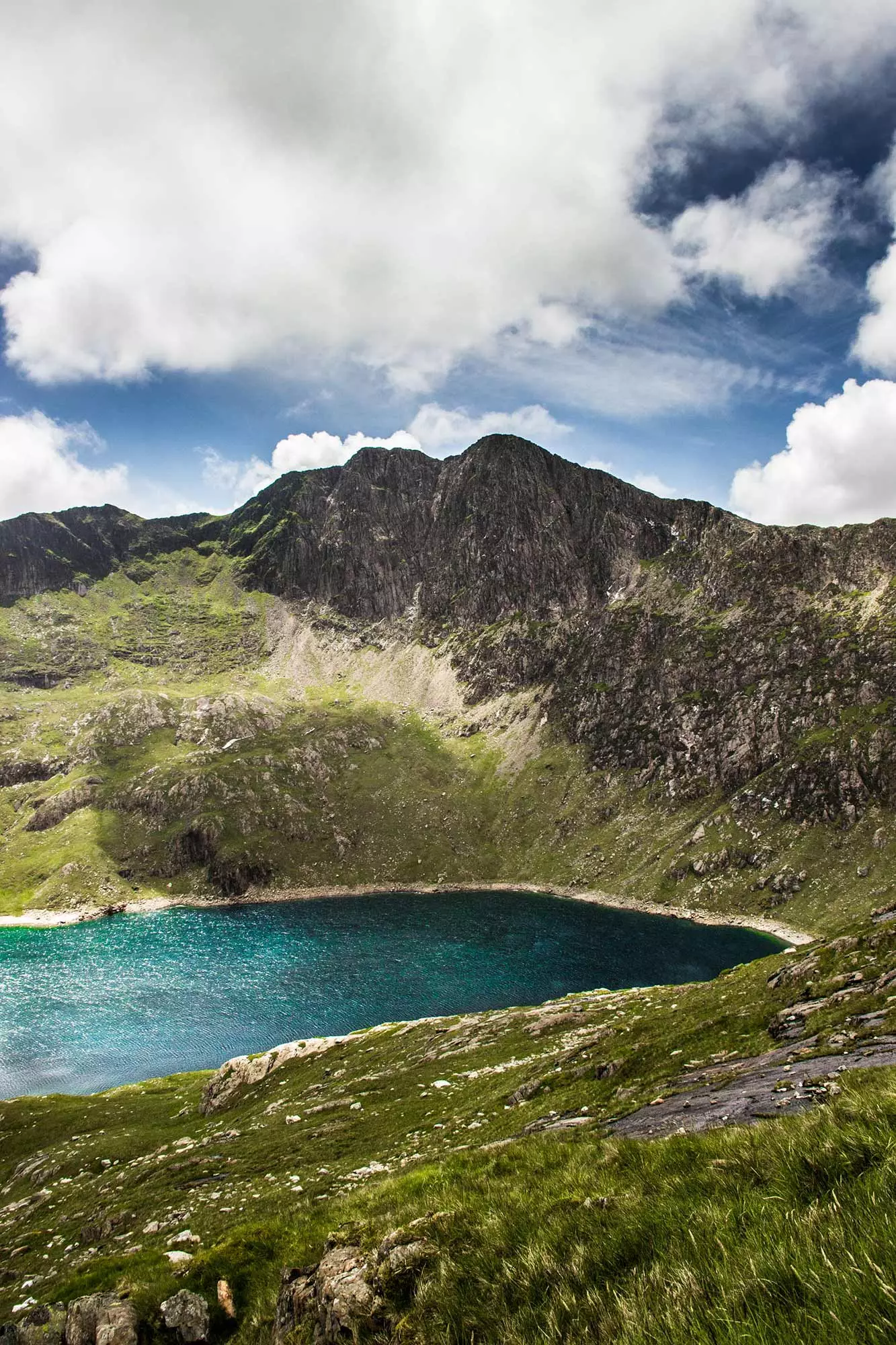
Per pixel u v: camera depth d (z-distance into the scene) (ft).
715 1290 15.48
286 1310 35.29
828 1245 14.24
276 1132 165.48
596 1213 24.68
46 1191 171.12
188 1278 46.62
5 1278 113.29
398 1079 191.01
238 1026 414.41
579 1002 234.58
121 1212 126.21
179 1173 146.10
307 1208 55.57
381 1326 26.18
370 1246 32.60
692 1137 30.48
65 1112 250.16
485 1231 27.89
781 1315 12.87
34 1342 44.04
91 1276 51.78
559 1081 124.77
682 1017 138.82
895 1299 10.80
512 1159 41.81
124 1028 412.36
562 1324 19.29
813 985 110.93
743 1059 86.07
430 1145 114.01
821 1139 21.40
